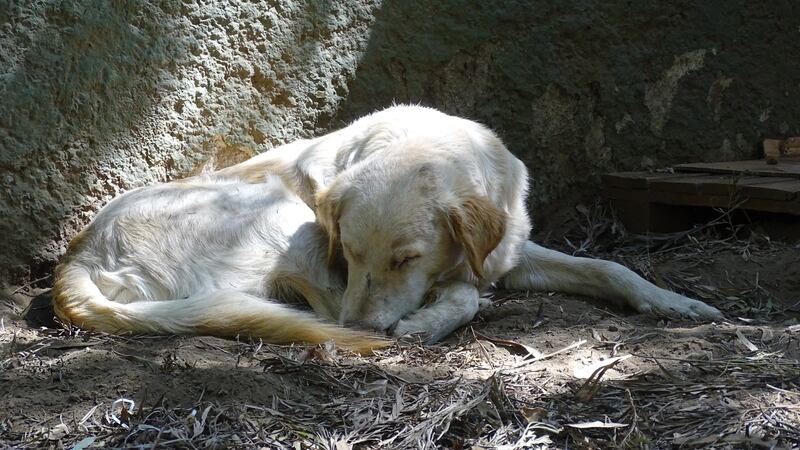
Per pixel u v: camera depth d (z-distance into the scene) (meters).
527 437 3.83
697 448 3.74
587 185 7.64
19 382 4.31
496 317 5.61
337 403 4.14
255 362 4.62
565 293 6.07
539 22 7.29
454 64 7.16
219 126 6.41
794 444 3.73
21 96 5.61
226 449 3.74
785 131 8.12
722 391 4.24
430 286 5.36
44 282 5.86
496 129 7.34
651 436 3.87
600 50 7.46
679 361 4.64
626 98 7.60
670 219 7.21
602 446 3.78
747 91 7.93
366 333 4.98
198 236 5.59
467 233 5.10
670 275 6.24
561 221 7.55
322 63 6.73
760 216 6.90
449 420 3.88
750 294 5.95
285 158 6.20
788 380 4.38
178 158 6.29
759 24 7.88
